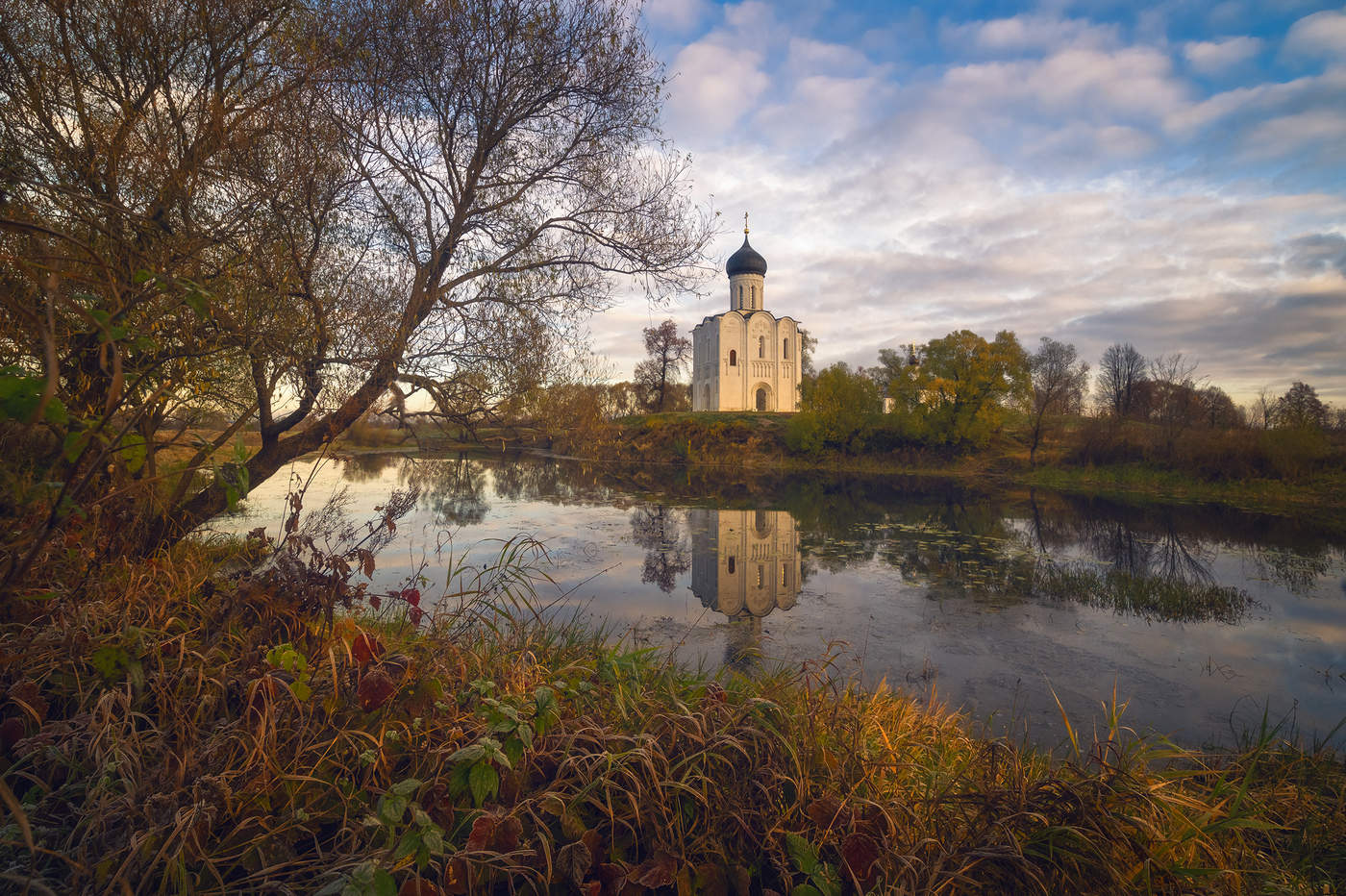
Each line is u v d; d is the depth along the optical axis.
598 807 1.98
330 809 1.92
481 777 1.71
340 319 4.88
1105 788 2.28
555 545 11.86
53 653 2.19
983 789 2.36
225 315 3.75
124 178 3.81
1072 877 2.03
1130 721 5.49
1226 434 24.55
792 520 16.47
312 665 2.38
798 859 1.88
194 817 1.62
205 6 4.21
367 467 25.73
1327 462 22.25
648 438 39.69
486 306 5.66
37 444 2.74
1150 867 2.07
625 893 1.82
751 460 35.53
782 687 3.52
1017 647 7.32
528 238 5.82
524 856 1.81
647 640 7.04
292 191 4.45
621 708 2.55
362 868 1.43
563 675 2.75
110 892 1.49
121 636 2.21
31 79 3.57
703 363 52.88
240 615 2.59
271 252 4.29
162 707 2.08
